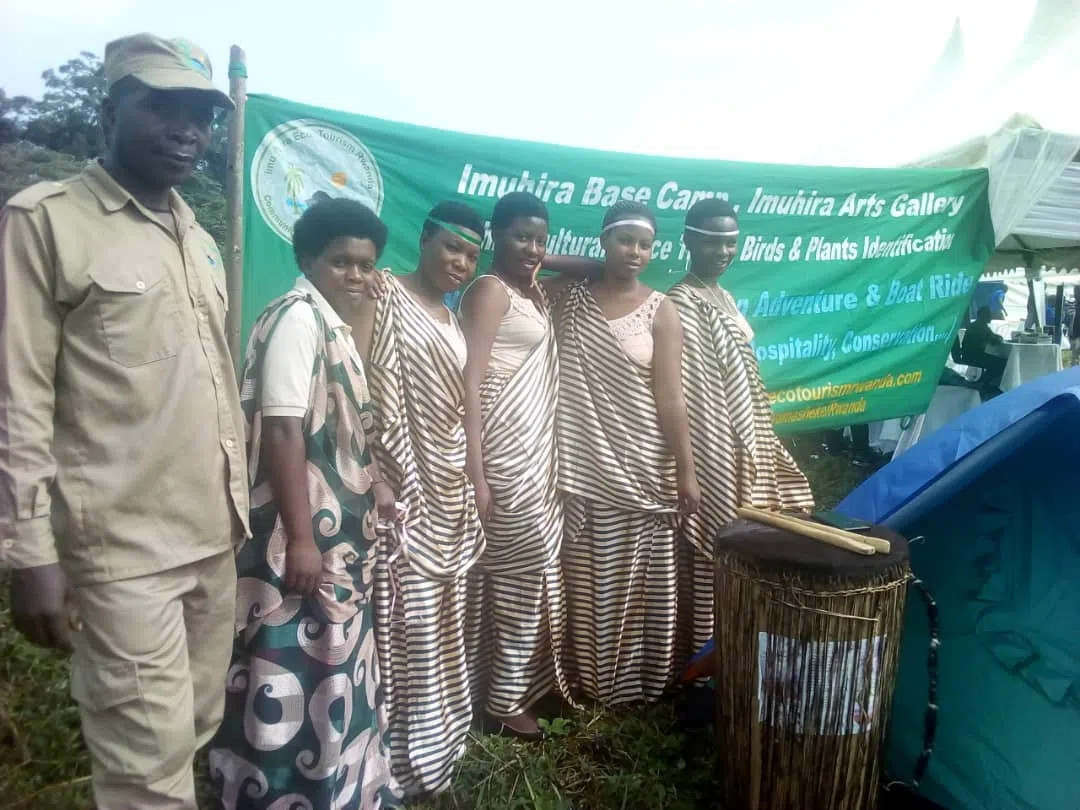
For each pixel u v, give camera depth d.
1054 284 10.61
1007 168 4.35
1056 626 2.26
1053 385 2.11
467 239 2.35
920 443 2.35
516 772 2.43
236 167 2.53
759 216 3.76
